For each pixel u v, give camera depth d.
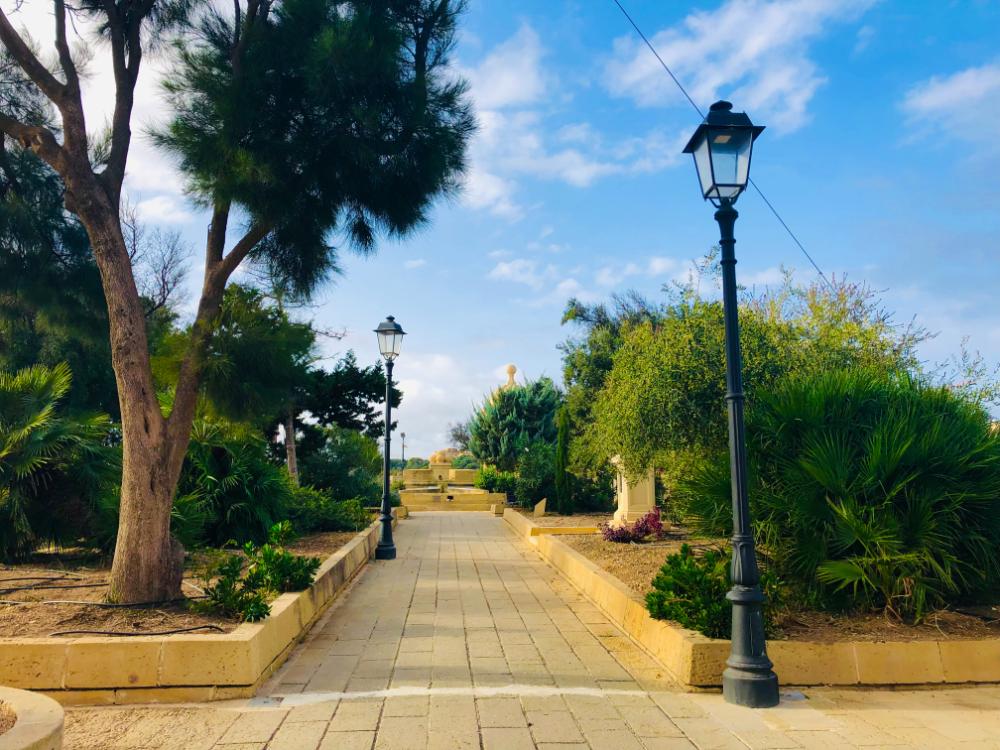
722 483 7.51
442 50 8.32
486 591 10.35
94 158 9.82
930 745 4.54
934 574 6.67
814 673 5.70
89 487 9.66
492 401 36.69
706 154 5.87
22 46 6.84
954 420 7.29
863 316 11.20
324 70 7.00
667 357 10.32
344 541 13.35
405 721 4.94
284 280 8.82
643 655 6.74
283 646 6.52
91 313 10.27
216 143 7.15
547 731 4.76
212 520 11.86
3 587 7.62
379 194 8.04
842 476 6.72
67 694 5.26
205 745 4.49
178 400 7.14
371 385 21.25
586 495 22.06
